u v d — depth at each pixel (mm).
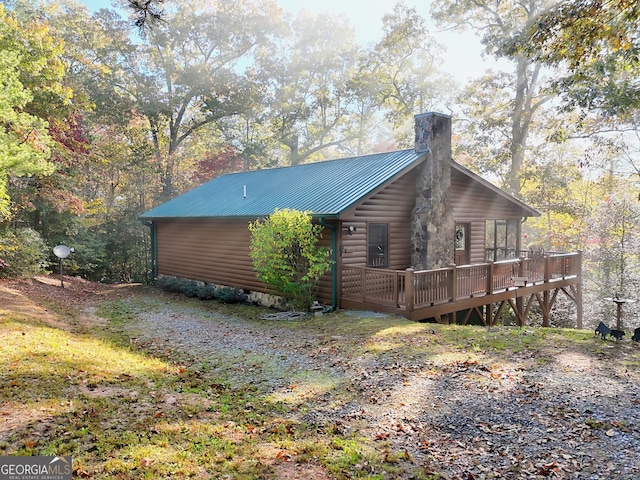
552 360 6555
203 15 29422
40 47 13672
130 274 23922
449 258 12875
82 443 3799
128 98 27578
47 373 5547
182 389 5699
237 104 28250
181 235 17453
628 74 14203
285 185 14594
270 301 13055
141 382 5797
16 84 9906
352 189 11586
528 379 5793
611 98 13844
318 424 4699
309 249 11086
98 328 9844
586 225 20375
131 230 23781
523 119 23516
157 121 28438
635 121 17906
